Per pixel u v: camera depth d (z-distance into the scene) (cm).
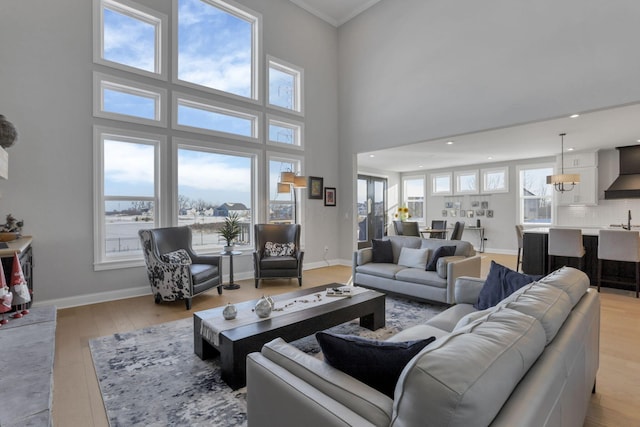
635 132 568
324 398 99
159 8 447
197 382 218
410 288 386
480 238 940
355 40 654
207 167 504
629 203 710
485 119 471
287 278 507
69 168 382
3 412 137
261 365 122
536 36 424
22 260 285
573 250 467
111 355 257
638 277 424
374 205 1046
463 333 99
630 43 358
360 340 113
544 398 87
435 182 1054
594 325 175
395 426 79
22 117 355
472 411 70
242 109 534
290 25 606
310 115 635
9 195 349
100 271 403
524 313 121
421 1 548
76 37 386
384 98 602
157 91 445
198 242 495
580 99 390
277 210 591
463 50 495
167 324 326
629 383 217
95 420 180
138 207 438
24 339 209
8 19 349
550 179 615
